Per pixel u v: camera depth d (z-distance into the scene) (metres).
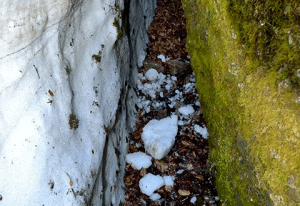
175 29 5.15
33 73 2.40
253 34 2.33
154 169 3.71
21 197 2.18
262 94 2.29
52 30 2.56
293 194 1.99
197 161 3.81
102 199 2.95
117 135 3.52
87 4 3.04
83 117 2.90
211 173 3.72
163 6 5.47
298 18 1.87
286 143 2.03
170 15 5.35
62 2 2.57
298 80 1.91
